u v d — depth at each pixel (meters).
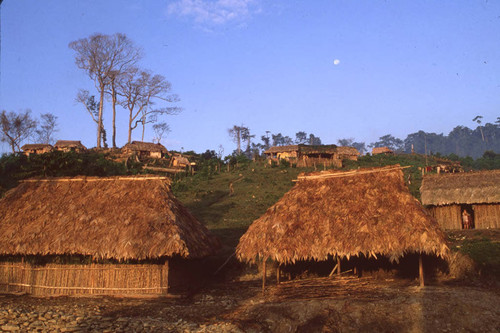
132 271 16.47
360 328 11.93
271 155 65.56
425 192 26.44
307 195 17.20
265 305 13.92
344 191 16.67
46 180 19.70
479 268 15.52
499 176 25.06
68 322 12.66
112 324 12.52
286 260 15.29
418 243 13.66
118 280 16.45
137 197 17.75
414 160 68.44
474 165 75.00
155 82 70.12
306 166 55.47
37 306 14.59
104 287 16.45
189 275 18.50
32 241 16.22
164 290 16.27
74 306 14.61
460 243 19.45
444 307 12.12
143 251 15.17
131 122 69.81
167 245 15.22
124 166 42.53
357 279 16.30
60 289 16.64
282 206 17.03
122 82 67.62
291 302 13.81
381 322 11.95
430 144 172.88
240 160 61.62
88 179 19.30
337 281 15.96
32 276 16.98
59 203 18.09
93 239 15.88
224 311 14.08
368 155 69.38
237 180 46.62
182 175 49.44
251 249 15.88
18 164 39.47
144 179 18.61
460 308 11.98
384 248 14.01
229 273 21.06
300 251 14.98
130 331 11.95
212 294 16.64
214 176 50.34
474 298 12.59
